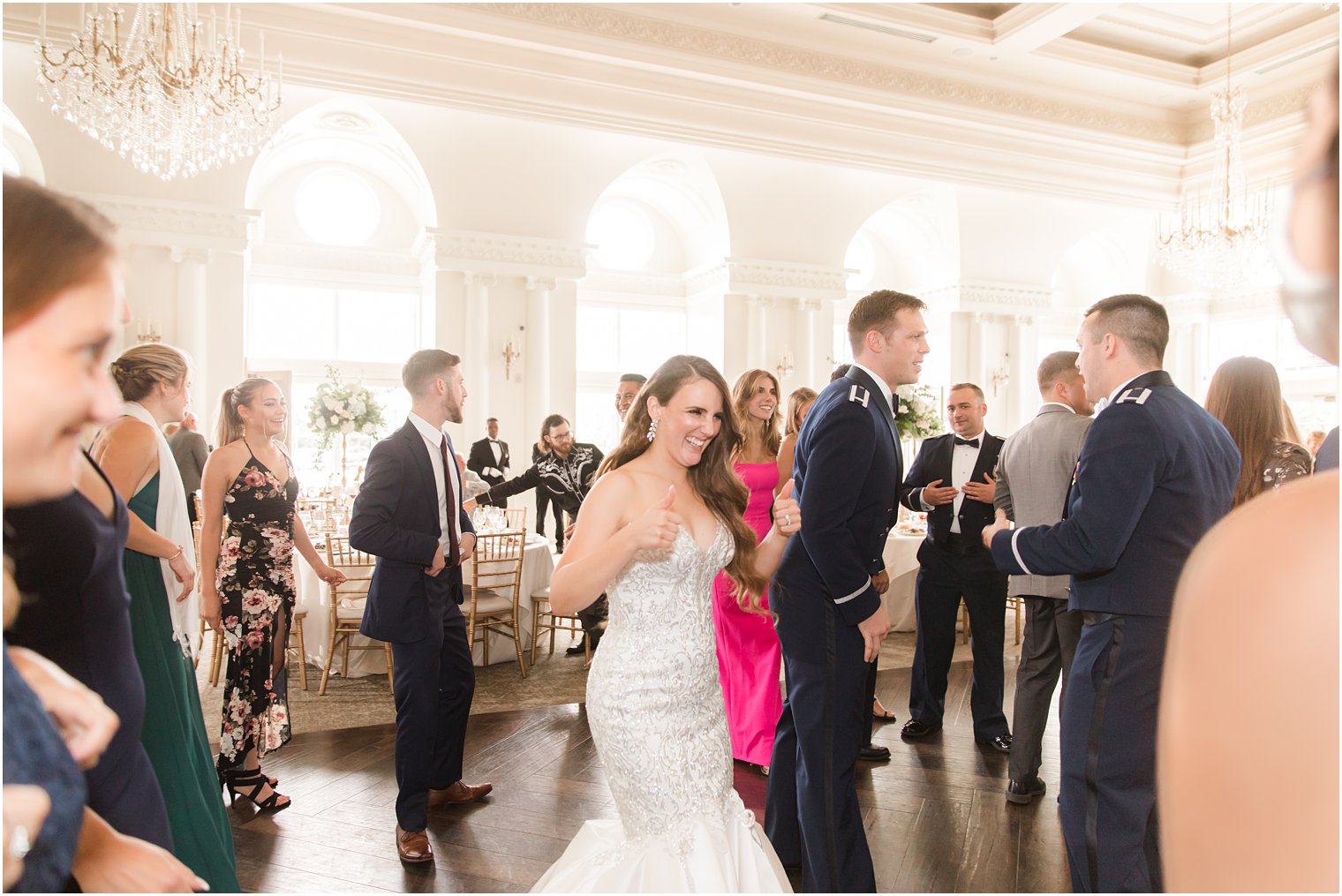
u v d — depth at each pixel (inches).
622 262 512.7
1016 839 122.1
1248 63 349.7
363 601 202.2
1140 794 83.0
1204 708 14.5
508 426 399.9
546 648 239.0
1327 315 13.3
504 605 211.8
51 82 211.2
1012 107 371.2
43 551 46.8
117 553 51.8
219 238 337.1
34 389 34.5
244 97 221.3
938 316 506.9
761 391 156.7
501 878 110.1
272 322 444.1
